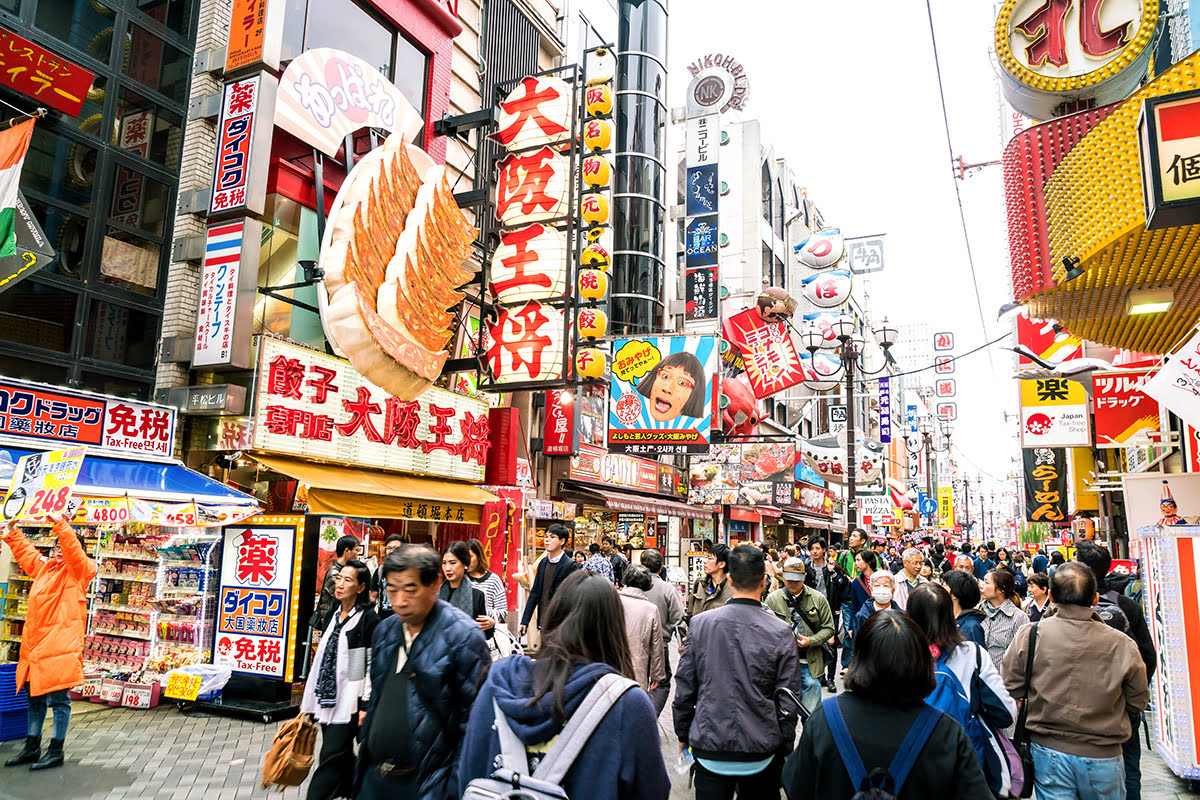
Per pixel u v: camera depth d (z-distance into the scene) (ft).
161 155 35.58
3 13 29.78
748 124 116.78
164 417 33.50
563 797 6.97
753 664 13.48
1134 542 39.78
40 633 20.79
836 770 8.33
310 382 36.22
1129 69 29.99
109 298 32.78
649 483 76.64
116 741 23.16
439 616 10.98
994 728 12.51
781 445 81.35
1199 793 21.22
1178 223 20.06
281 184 38.60
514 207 43.52
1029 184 29.60
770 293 72.28
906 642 8.36
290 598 27.43
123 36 34.24
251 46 36.22
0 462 27.48
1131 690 12.87
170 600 28.84
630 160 87.86
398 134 39.14
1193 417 24.22
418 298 38.42
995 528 327.47
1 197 26.63
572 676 7.64
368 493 37.37
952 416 172.24
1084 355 54.85
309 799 12.10
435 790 10.06
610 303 85.56
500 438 50.62
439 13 49.73
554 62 67.77
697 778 13.75
